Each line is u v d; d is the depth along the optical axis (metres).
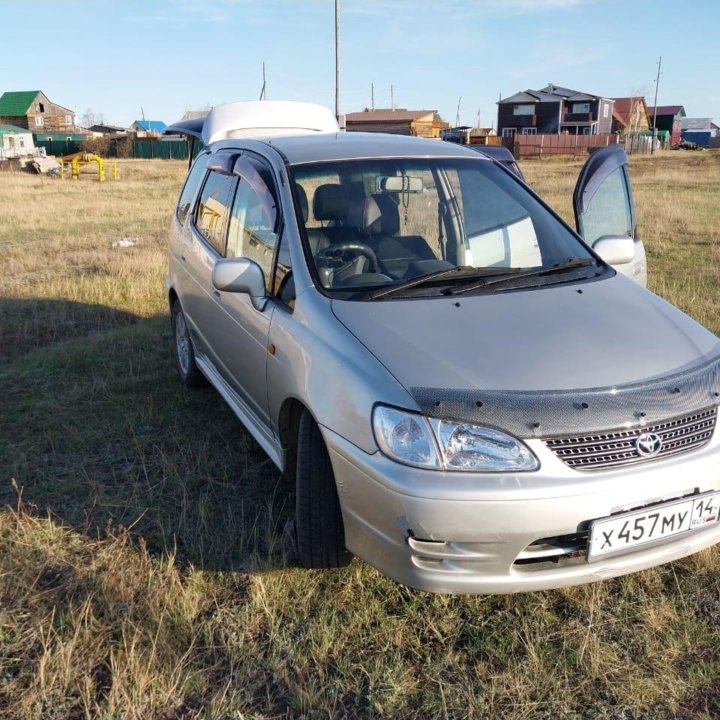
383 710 2.55
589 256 3.84
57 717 2.52
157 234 15.13
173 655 2.75
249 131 5.75
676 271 10.00
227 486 4.06
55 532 3.63
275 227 3.75
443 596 3.12
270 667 2.74
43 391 5.63
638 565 2.73
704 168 37.84
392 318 3.06
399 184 3.91
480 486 2.53
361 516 2.77
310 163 3.89
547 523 2.54
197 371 5.43
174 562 3.39
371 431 2.68
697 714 2.51
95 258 11.66
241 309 3.90
